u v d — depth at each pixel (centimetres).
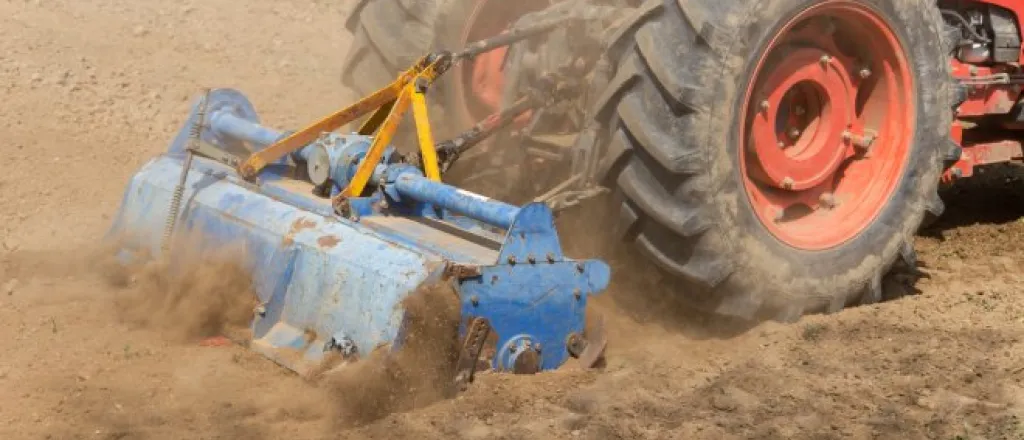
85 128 1344
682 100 780
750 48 801
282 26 1781
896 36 888
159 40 1638
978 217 1199
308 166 884
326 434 668
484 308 716
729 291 829
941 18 923
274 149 882
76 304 883
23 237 1066
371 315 727
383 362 700
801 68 871
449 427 668
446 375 710
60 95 1414
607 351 808
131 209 955
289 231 805
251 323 810
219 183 894
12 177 1193
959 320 871
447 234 803
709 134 792
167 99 1456
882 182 908
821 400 719
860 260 891
